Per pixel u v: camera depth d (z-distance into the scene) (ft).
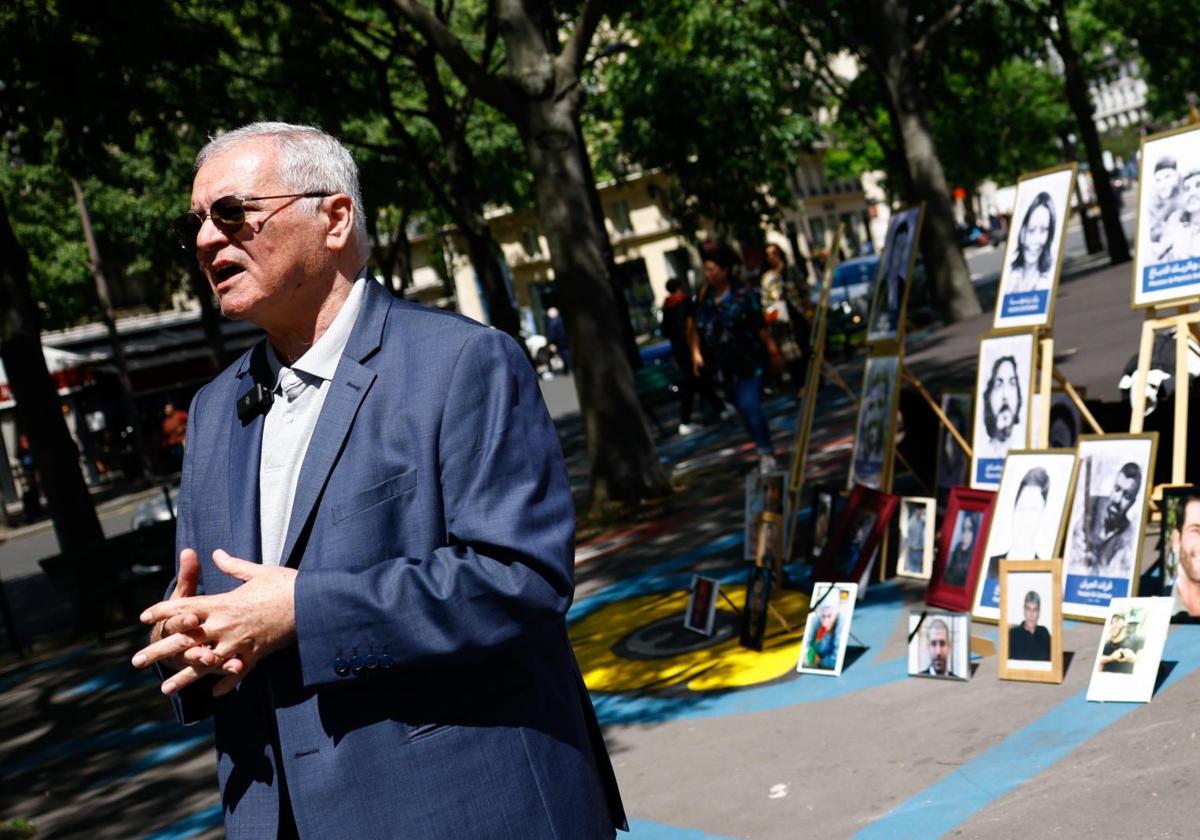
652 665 22.21
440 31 37.32
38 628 48.29
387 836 6.98
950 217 76.13
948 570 21.67
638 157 90.63
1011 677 17.39
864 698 18.08
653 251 184.65
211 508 7.90
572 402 100.17
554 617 7.13
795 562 27.12
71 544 41.70
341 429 7.39
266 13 52.49
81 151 48.08
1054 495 20.02
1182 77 119.96
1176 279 21.07
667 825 15.19
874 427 27.09
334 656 6.89
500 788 7.12
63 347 129.70
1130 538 18.93
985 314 75.97
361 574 6.95
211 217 7.50
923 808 13.97
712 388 57.82
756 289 35.88
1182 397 20.53
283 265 7.55
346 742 7.04
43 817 22.13
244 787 7.42
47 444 41.68
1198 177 20.97
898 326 26.55
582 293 38.63
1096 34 123.24
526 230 189.26
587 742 7.84
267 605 6.91
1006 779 14.23
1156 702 15.44
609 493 38.75
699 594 23.49
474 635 6.88
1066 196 22.57
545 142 38.42
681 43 90.02
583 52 38.27
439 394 7.34
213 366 117.29
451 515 7.20
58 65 43.88
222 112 50.60
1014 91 177.58
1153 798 12.83
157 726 26.91
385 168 71.61
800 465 27.63
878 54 75.00
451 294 125.59
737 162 89.15
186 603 6.89
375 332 7.66
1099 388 39.22
